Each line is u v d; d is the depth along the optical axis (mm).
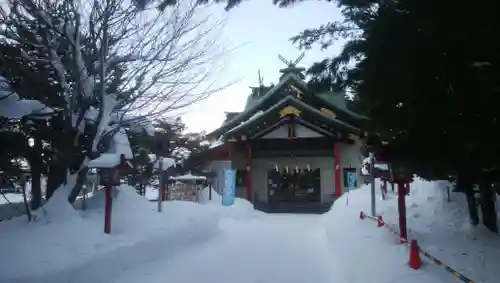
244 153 30422
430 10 4922
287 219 21578
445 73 5453
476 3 4543
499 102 5148
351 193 20641
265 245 12758
